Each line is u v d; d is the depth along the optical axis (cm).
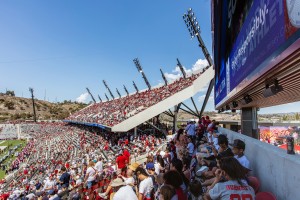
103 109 6156
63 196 898
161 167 923
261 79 468
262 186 473
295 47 271
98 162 1212
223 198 307
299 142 838
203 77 3472
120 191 493
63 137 5794
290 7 286
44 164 3688
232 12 689
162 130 3494
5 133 8925
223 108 1428
